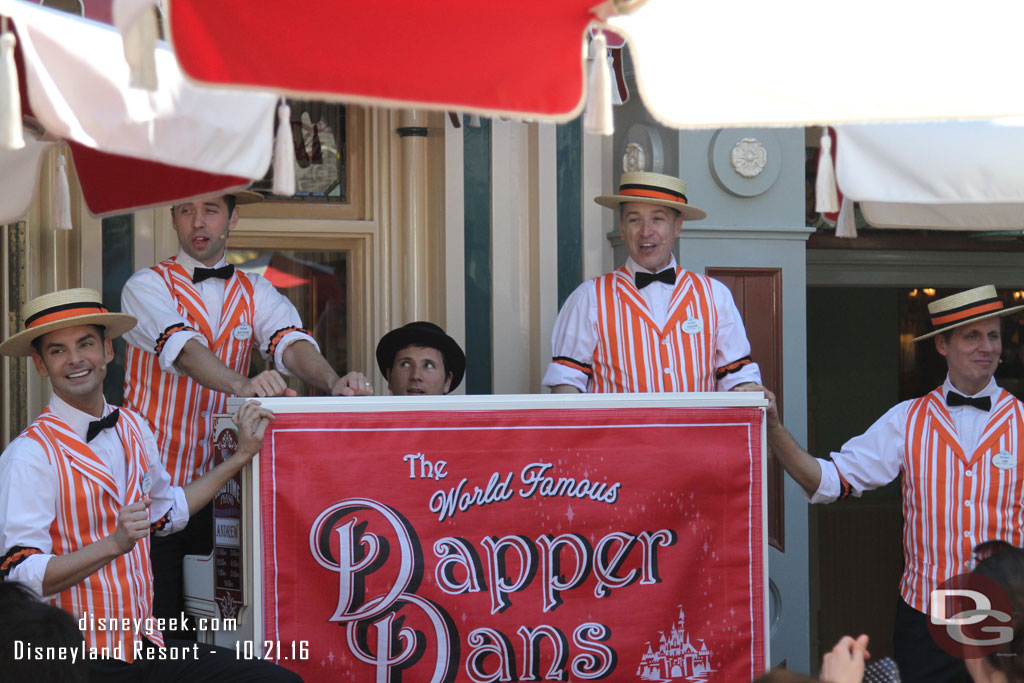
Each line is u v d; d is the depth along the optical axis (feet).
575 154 21.40
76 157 12.90
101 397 14.01
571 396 14.44
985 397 16.21
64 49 9.32
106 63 9.47
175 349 16.07
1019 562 10.08
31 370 19.35
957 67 10.66
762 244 20.17
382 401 13.99
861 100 10.55
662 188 17.46
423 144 21.59
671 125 10.18
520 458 14.29
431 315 21.53
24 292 19.03
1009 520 15.94
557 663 14.32
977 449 15.98
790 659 19.88
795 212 20.36
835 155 11.98
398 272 21.56
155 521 14.19
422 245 21.59
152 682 13.71
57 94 9.21
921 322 36.83
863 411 36.70
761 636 14.87
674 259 18.54
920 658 15.94
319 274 21.57
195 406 16.96
